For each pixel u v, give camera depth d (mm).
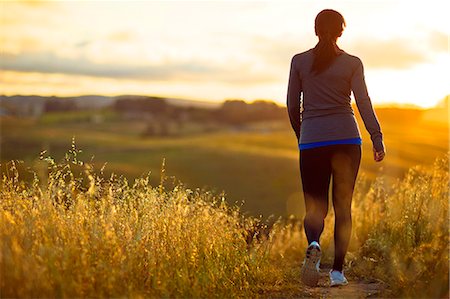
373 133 4742
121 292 3871
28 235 4273
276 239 7570
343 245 4902
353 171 4754
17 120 165250
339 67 4734
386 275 5129
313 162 4809
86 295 3760
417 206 5996
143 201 5129
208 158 70125
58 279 3691
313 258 4645
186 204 5473
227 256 5047
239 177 55875
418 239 5594
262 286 4992
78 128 163375
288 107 5012
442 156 6469
